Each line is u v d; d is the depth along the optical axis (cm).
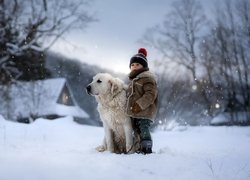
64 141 778
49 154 386
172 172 378
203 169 411
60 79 3972
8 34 2589
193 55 3541
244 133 1326
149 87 564
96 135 1054
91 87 570
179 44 3591
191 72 3503
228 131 1428
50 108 3597
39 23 2622
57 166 309
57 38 2688
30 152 396
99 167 335
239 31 3412
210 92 3462
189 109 3147
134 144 584
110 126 586
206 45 3550
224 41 3453
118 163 379
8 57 2567
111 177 310
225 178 379
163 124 1973
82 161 358
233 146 756
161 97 2502
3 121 967
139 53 626
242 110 3506
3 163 301
